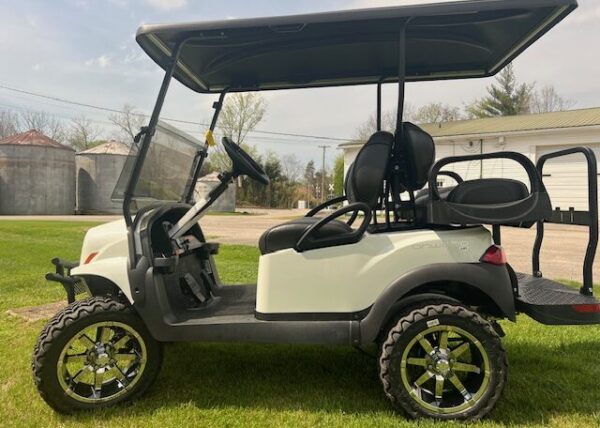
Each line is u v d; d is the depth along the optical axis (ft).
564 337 11.08
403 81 7.79
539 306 7.51
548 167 46.96
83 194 83.97
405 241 7.55
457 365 7.34
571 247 26.81
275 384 8.66
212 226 46.50
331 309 7.52
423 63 9.82
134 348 7.95
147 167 8.34
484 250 7.48
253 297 9.36
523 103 111.75
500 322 12.18
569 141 46.16
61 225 44.50
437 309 7.23
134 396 7.79
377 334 7.31
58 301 14.62
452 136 52.39
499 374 7.21
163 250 8.35
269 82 10.71
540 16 7.50
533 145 48.14
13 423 7.18
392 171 8.20
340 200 10.34
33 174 77.71
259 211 96.27
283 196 119.55
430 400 7.38
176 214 9.42
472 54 9.29
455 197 7.55
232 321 7.69
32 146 77.46
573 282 16.19
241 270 19.48
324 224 7.63
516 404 7.70
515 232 36.42
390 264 7.47
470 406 7.22
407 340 7.20
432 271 7.30
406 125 7.97
